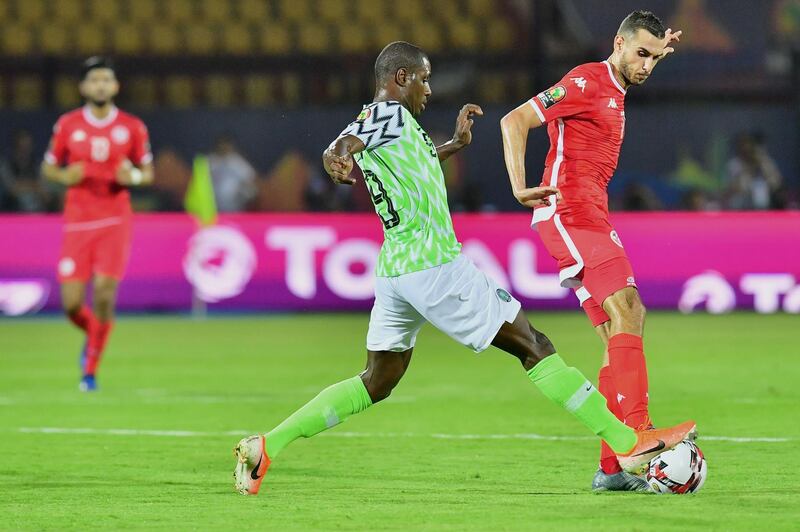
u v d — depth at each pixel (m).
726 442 27.00
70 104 77.94
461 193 71.44
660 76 76.69
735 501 19.58
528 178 69.75
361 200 72.75
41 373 43.84
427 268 19.61
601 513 18.52
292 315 68.38
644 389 21.25
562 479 22.59
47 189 70.19
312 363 46.31
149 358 48.34
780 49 77.50
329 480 22.59
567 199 22.42
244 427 30.42
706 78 77.00
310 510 19.11
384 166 19.69
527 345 19.97
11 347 53.44
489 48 84.88
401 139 19.61
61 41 83.25
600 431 20.14
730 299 68.69
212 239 67.69
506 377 42.53
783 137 73.25
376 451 26.34
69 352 51.47
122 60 77.00
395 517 18.38
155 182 71.12
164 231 67.62
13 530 17.66
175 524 18.00
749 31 77.50
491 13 85.75
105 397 36.75
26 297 67.25
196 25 84.12
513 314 19.91
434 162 19.98
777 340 53.41
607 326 22.42
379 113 19.52
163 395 37.19
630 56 22.47
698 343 52.16
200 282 67.75
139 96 77.62
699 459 20.42
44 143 70.19
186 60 77.31
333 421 20.64
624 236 68.44
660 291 68.62
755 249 68.69
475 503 19.70
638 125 72.75
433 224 19.72
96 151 39.62
